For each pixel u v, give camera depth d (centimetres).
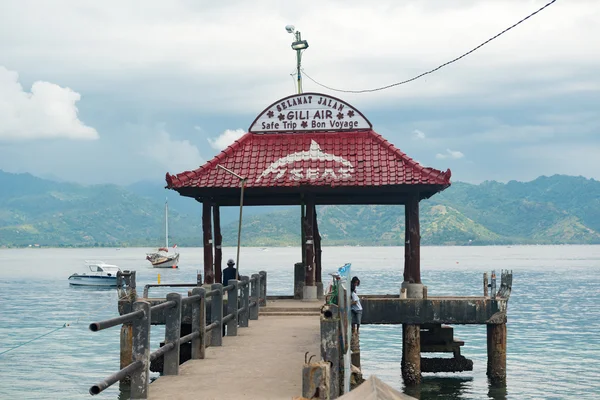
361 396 774
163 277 12781
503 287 2639
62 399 2741
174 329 1389
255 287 2455
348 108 2995
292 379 1349
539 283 10306
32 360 3669
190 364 1511
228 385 1292
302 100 3016
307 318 2484
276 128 3017
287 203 3219
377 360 3638
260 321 2388
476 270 14862
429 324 2867
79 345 4206
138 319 1151
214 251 3088
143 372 1146
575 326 5072
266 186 2772
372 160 2855
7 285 10662
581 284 10031
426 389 2866
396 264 18325
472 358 3712
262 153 2950
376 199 3225
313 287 2892
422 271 14425
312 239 2891
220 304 1802
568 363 3559
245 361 1552
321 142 2967
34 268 18038
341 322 1421
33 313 6231
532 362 3591
